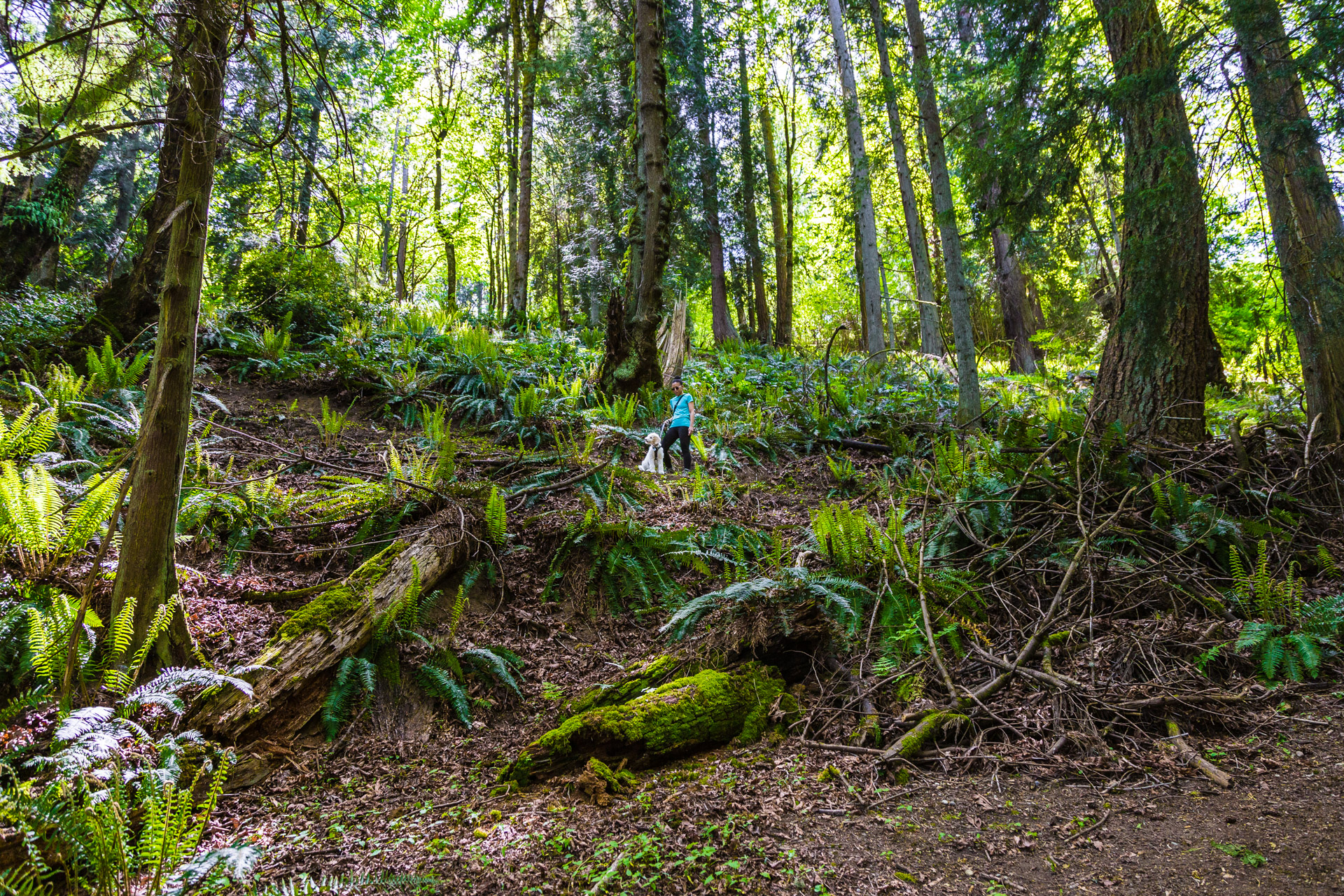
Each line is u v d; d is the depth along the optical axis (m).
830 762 3.68
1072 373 13.57
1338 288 5.72
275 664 4.05
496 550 5.85
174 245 3.82
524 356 11.77
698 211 20.53
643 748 3.84
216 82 3.60
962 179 7.50
